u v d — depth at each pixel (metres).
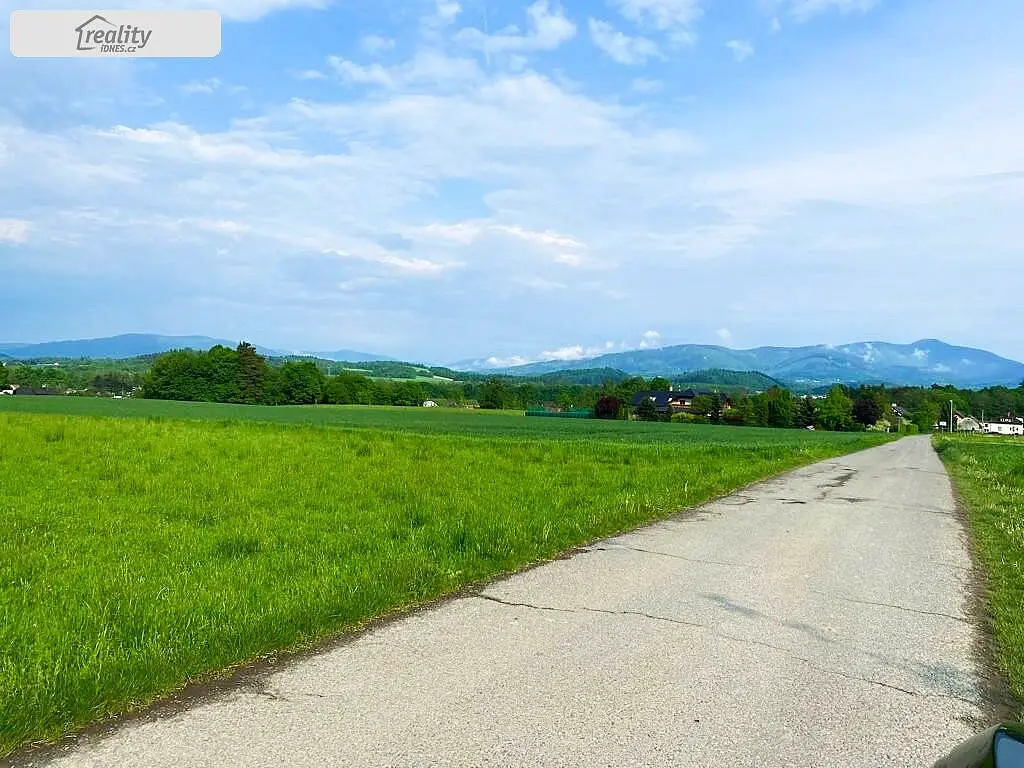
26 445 18.12
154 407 81.88
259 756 3.76
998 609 7.03
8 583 7.09
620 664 5.25
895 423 154.00
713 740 4.11
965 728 4.39
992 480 22.62
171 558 8.25
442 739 4.00
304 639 5.65
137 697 4.46
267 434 25.30
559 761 3.79
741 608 6.85
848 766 3.87
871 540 10.91
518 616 6.39
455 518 11.20
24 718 4.00
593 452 25.70
